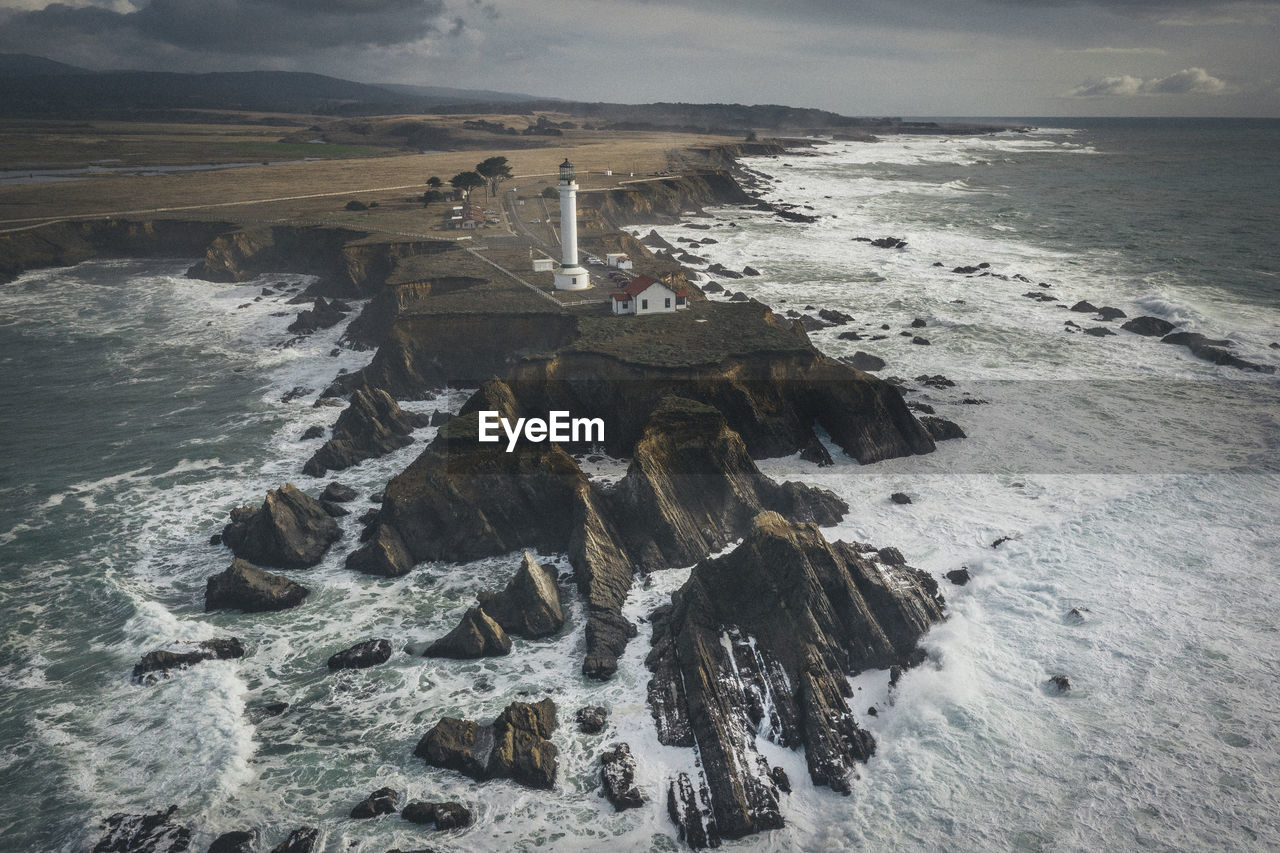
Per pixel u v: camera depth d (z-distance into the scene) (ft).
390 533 145.38
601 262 299.38
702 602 117.60
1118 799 92.27
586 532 137.49
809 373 191.01
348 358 251.19
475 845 88.28
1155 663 112.78
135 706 109.81
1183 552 138.51
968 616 124.36
